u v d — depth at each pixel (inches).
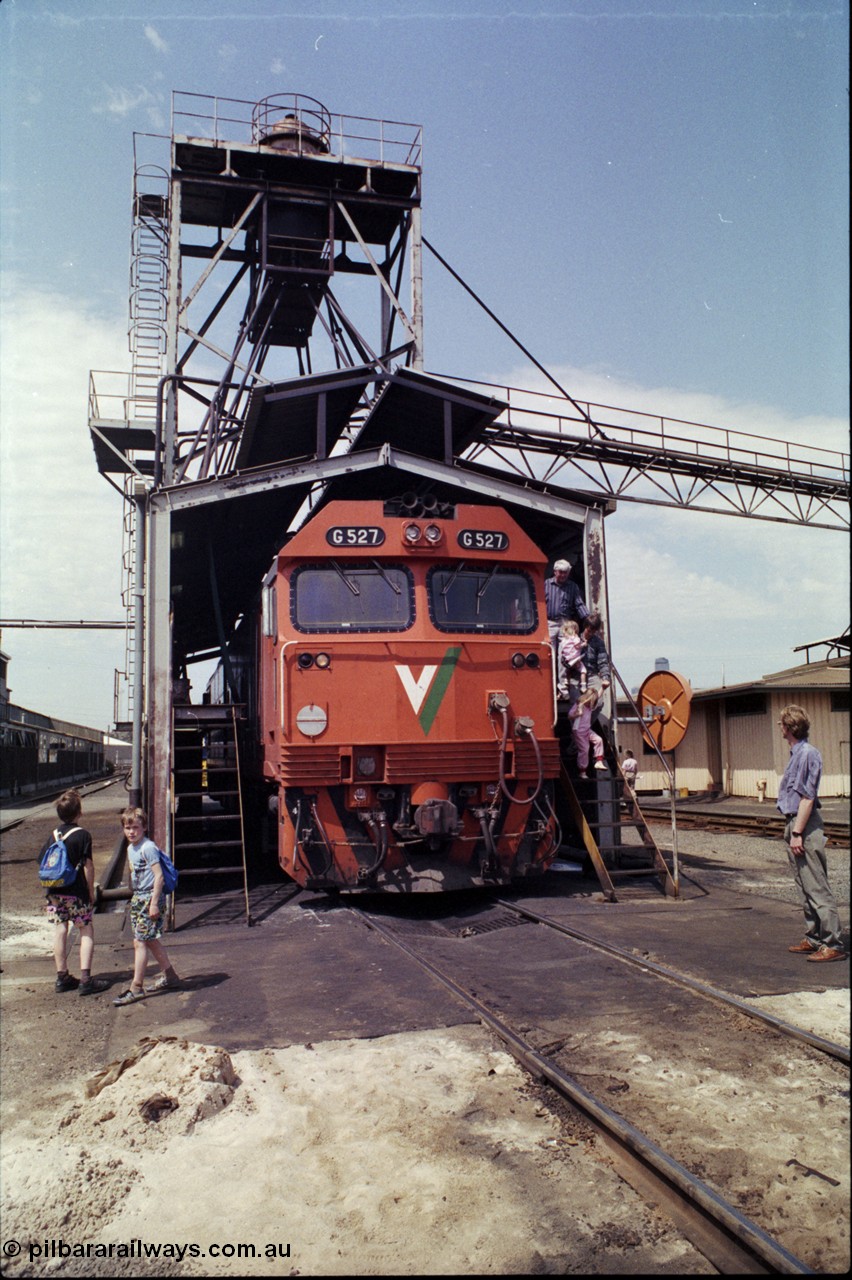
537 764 412.5
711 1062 211.5
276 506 585.3
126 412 730.2
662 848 651.5
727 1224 140.4
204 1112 187.2
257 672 518.0
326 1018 249.8
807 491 1099.9
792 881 491.5
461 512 425.4
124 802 1296.8
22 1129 186.2
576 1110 189.0
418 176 710.5
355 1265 136.1
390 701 392.8
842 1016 241.4
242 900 441.7
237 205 710.5
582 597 542.3
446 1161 167.8
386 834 394.0
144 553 535.2
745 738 1138.7
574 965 302.2
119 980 302.4
